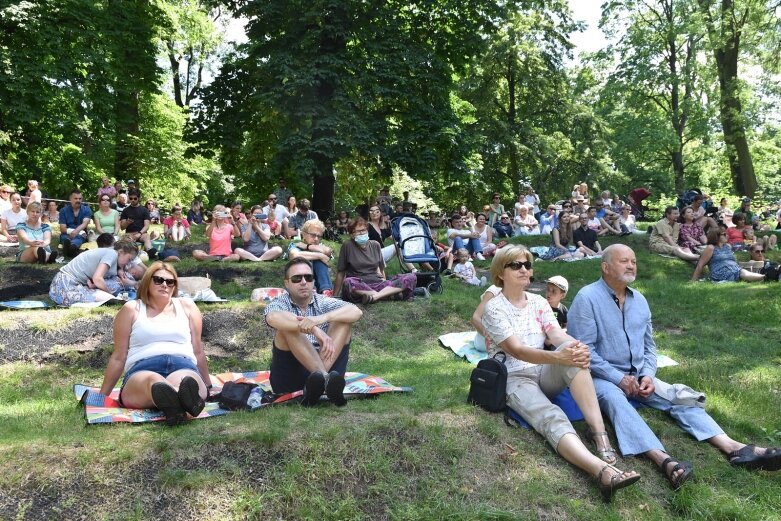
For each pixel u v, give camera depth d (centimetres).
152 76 2264
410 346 781
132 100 2331
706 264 1279
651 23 3297
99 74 2005
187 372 470
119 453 379
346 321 497
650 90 3450
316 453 398
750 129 2894
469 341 786
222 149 2312
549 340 496
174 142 3141
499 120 3503
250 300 883
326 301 512
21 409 520
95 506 350
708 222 1567
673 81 3222
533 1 2472
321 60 1888
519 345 467
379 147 1966
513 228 1989
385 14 2027
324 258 895
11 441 399
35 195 1570
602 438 439
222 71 2202
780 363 735
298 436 410
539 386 486
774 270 1193
